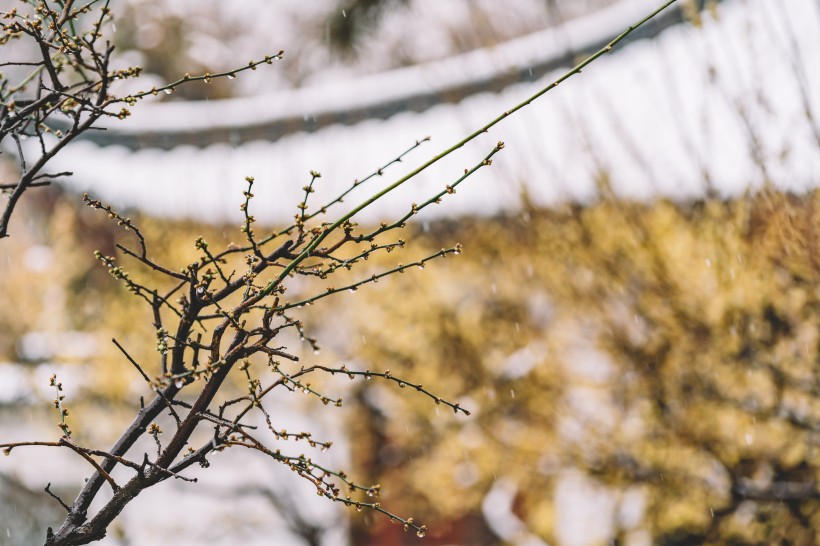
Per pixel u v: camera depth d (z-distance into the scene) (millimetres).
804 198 4203
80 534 1886
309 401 7715
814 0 4926
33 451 8688
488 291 6391
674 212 5039
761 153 4293
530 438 5867
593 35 7941
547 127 6762
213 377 1971
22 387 8555
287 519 8344
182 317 2021
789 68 4445
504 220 6457
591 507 6199
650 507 5258
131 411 8109
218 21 15648
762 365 4641
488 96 7609
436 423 6578
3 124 2244
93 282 9984
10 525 8594
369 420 7746
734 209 4672
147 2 15336
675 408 5086
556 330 5797
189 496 8664
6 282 9734
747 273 4535
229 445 1922
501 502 6996
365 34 7883
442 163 8836
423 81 9773
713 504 4969
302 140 10391
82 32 2172
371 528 8016
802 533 4793
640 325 5152
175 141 10977
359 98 10266
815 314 4359
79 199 10430
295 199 9406
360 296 7180
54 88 2113
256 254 1997
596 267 5188
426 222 7395
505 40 8375
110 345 7871
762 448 4824
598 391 5527
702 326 4816
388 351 6949
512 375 6113
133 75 2156
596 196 5320
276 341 7641
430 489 6980
